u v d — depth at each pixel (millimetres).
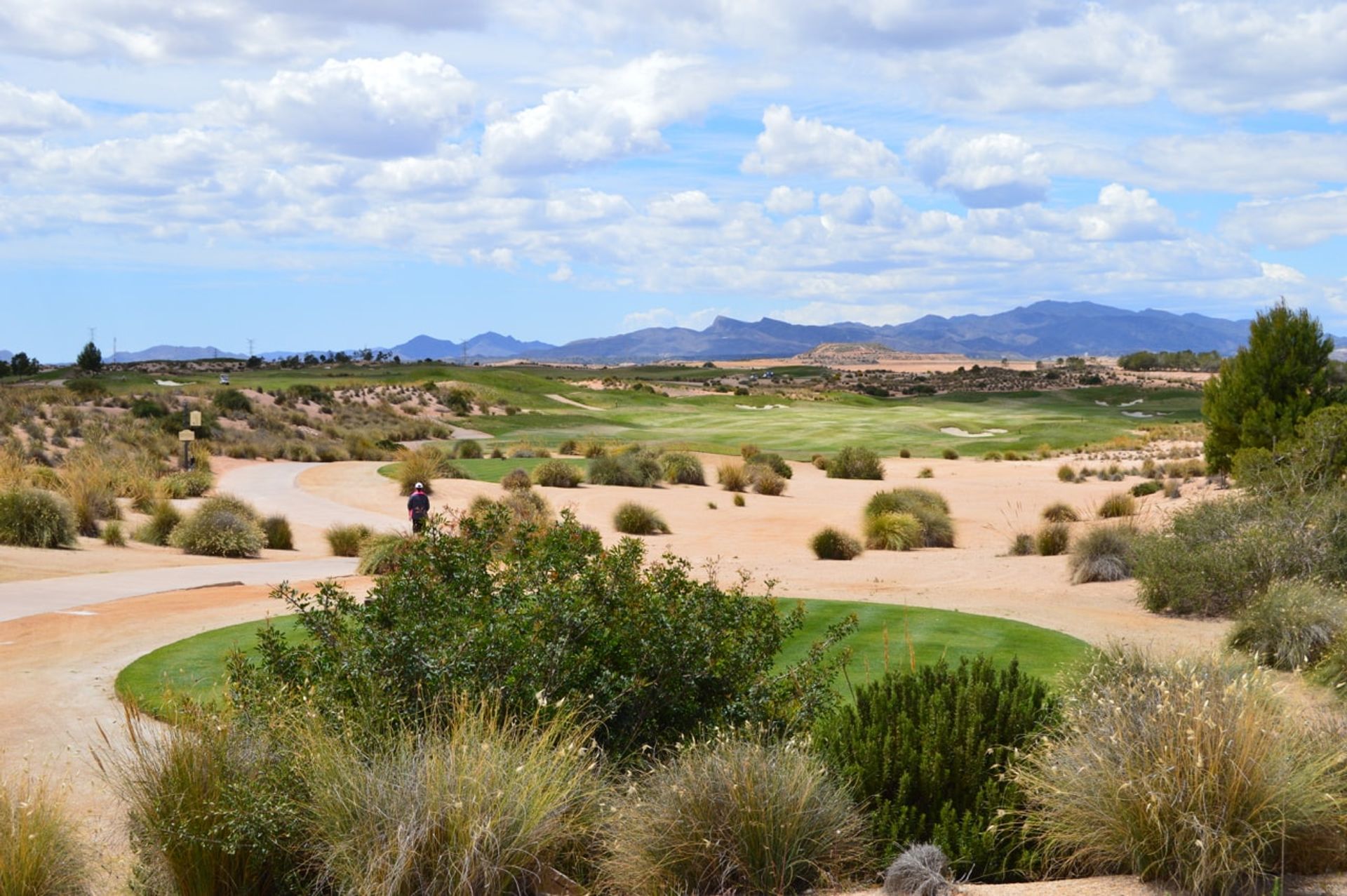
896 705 6324
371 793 4926
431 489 37125
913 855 4848
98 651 12016
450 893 4688
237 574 18922
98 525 24766
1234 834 4605
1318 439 18344
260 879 5203
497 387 105312
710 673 6629
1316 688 9227
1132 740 5043
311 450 53656
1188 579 14469
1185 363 198375
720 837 5020
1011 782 5438
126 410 56156
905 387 153250
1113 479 43312
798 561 22062
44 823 5434
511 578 6875
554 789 5094
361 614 6602
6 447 38125
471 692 5883
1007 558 21859
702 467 40750
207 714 5734
